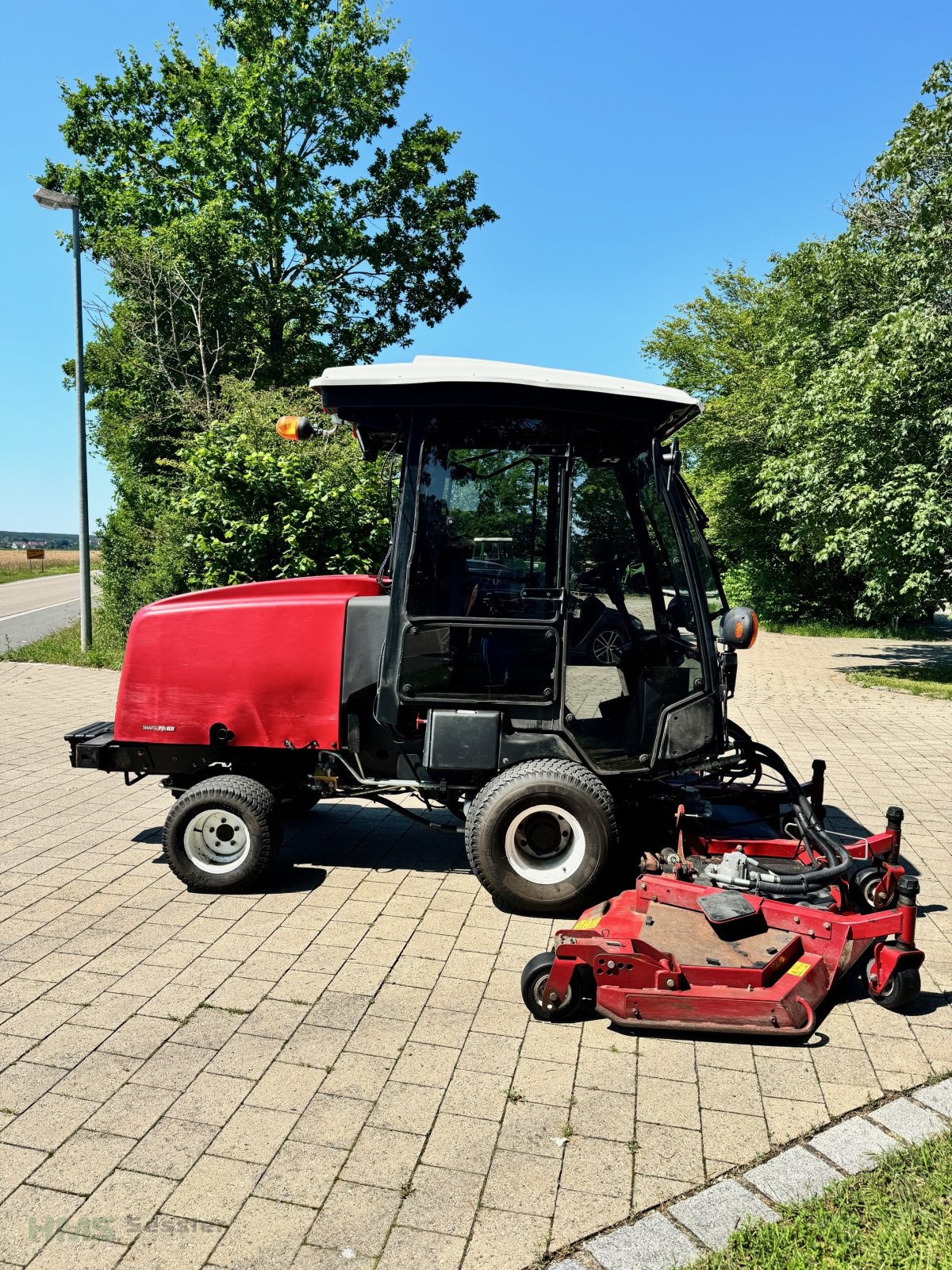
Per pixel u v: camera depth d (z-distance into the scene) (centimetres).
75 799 708
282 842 559
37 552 5475
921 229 1301
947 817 653
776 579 2327
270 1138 306
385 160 2461
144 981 414
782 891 419
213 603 528
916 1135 306
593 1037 373
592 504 479
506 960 439
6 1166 292
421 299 2525
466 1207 275
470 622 480
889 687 1270
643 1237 262
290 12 2270
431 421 476
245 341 2259
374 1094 331
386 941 458
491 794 466
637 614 483
